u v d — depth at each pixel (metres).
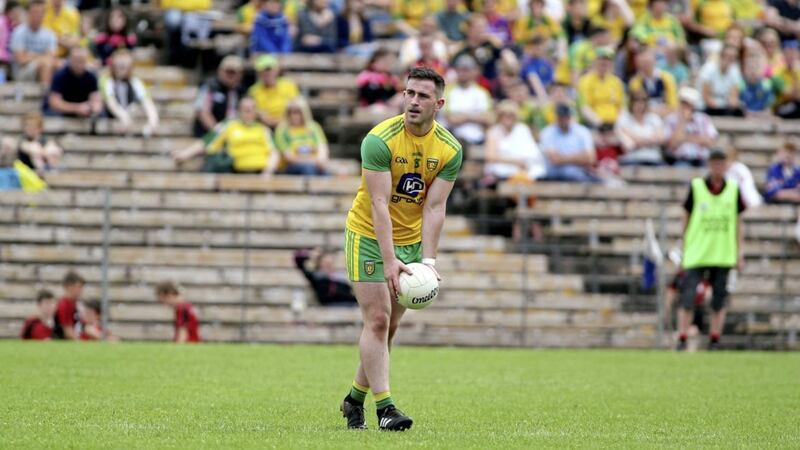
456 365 53.56
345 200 73.94
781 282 74.62
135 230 71.88
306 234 72.06
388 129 29.59
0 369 46.25
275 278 70.62
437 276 29.91
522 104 83.81
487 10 90.25
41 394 37.94
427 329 70.56
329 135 86.00
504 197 77.50
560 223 75.62
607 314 72.12
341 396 39.19
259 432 29.27
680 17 99.12
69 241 71.12
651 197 78.50
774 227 78.19
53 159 76.00
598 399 40.16
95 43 87.31
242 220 72.62
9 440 27.38
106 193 69.25
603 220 76.00
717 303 64.44
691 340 71.19
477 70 83.44
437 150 29.97
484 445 27.55
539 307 71.75
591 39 89.25
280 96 80.75
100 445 26.61
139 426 30.22
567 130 79.88
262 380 44.31
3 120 81.38
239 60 80.19
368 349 29.89
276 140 78.00
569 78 89.62
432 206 30.30
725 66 90.31
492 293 72.19
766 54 93.50
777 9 103.00
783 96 93.44
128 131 80.31
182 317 66.62
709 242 63.31
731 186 63.28
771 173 82.56
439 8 93.69
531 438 29.27
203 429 29.83
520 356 59.44
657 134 83.38
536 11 91.12
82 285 65.56
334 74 87.06
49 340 63.72
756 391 43.72
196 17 87.81
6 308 69.31
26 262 70.88
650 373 51.00
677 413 36.16
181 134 81.50
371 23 90.94
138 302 69.56
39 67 84.75
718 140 88.44
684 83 91.56
